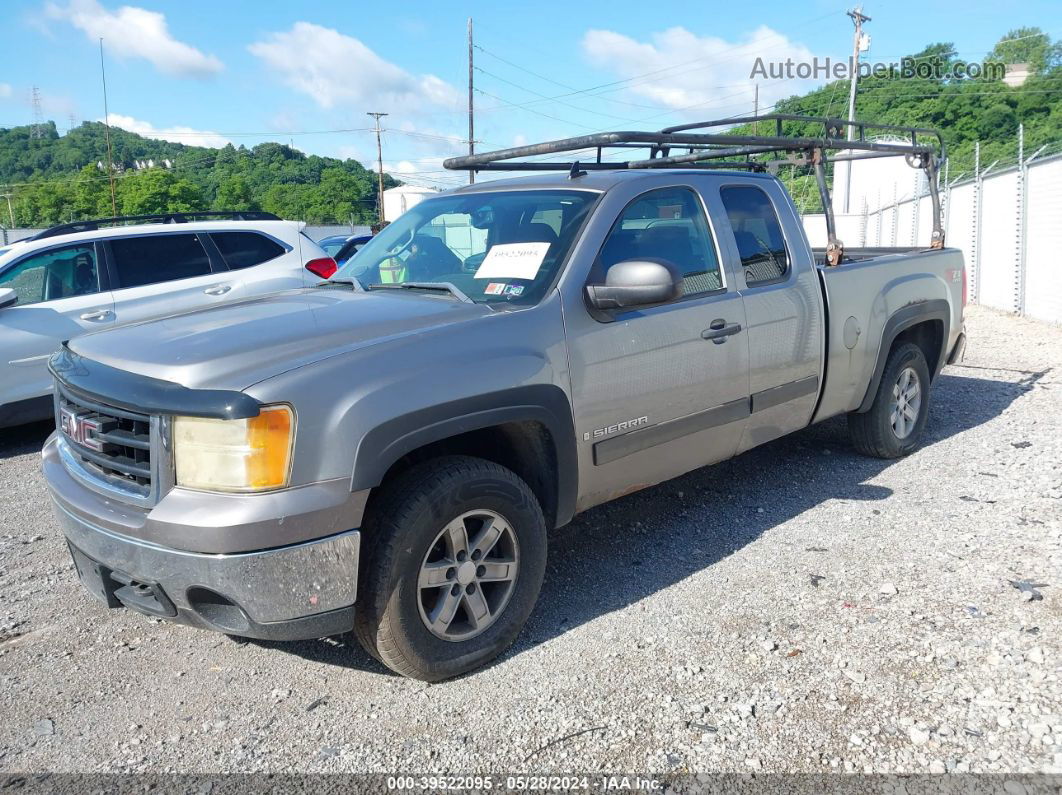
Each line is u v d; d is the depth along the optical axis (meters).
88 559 3.24
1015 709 2.98
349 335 3.21
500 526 3.39
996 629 3.51
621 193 4.05
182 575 2.87
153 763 2.91
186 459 2.87
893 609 3.73
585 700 3.16
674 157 5.39
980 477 5.47
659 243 4.16
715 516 4.95
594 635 3.64
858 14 38.12
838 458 5.97
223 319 3.53
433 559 3.26
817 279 4.97
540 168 5.05
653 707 3.10
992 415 7.12
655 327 3.95
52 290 7.39
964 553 4.28
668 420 4.08
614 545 4.59
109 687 3.40
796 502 5.12
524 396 3.40
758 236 4.73
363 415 2.96
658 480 4.22
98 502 3.12
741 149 6.81
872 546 4.43
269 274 8.42
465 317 3.44
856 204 36.50
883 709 3.02
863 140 6.01
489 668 3.41
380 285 4.15
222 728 3.09
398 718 3.10
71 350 3.52
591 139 4.26
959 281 6.43
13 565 4.67
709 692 3.18
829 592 3.93
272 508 2.80
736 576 4.14
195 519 2.79
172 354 3.10
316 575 2.92
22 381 7.12
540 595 4.04
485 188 4.55
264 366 2.96
